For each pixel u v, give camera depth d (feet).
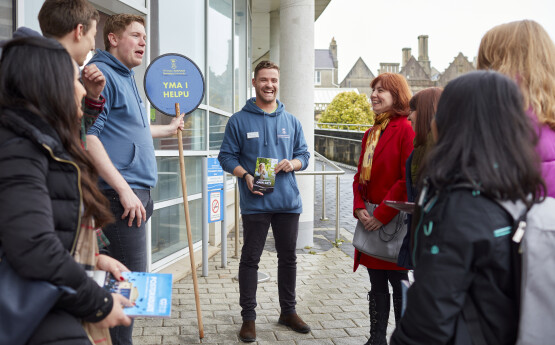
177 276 15.81
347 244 21.72
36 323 4.06
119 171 8.26
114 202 7.97
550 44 5.24
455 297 4.03
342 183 49.16
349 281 16.16
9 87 4.41
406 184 8.19
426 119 7.89
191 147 18.99
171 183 17.46
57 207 4.38
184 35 18.21
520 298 4.03
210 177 16.42
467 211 4.05
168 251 17.38
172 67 11.28
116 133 8.27
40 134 4.27
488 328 4.14
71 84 4.64
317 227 25.82
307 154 12.38
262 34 47.55
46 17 6.53
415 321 4.17
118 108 8.28
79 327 4.42
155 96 11.21
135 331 11.59
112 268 5.43
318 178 53.21
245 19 28.96
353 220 28.48
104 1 13.32
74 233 4.51
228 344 10.94
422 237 4.34
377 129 9.92
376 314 9.95
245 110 11.96
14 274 4.13
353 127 141.18
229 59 24.17
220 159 11.91
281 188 11.51
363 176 9.86
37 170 4.20
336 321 12.48
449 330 4.07
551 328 3.94
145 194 8.75
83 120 6.59
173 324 12.05
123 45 8.61
